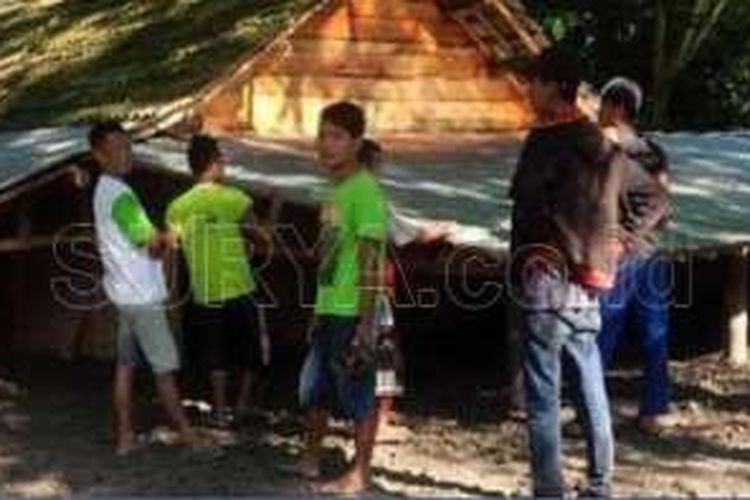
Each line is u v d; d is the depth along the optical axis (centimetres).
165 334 1335
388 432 1441
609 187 1077
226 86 1809
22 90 2048
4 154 1770
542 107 1087
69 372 1794
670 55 3412
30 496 1205
